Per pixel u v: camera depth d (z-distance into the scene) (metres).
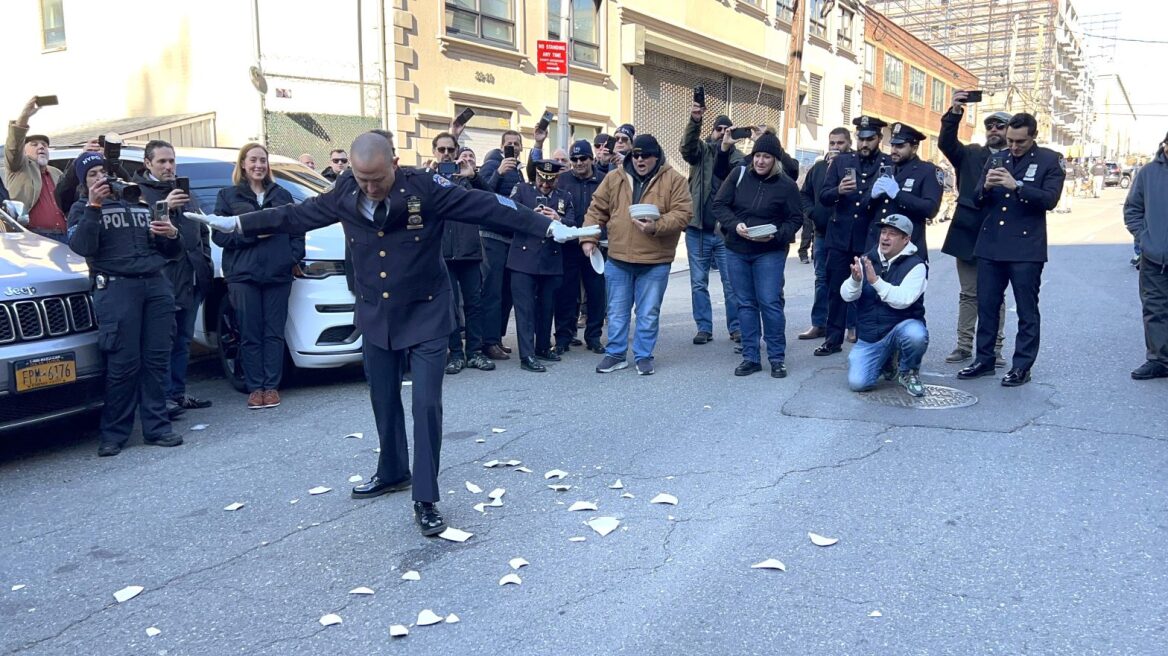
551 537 3.96
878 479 4.54
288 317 6.47
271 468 5.00
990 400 5.95
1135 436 5.09
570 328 8.09
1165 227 6.13
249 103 13.31
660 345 8.38
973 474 4.57
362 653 3.06
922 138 6.82
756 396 6.28
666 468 4.81
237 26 13.29
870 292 6.13
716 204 6.88
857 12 32.78
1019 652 2.95
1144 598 3.28
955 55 56.56
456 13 14.52
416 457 3.97
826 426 5.47
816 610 3.25
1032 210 6.05
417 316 4.02
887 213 6.94
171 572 3.72
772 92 27.59
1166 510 4.05
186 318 6.16
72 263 5.47
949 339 8.16
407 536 4.02
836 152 8.46
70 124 16.42
